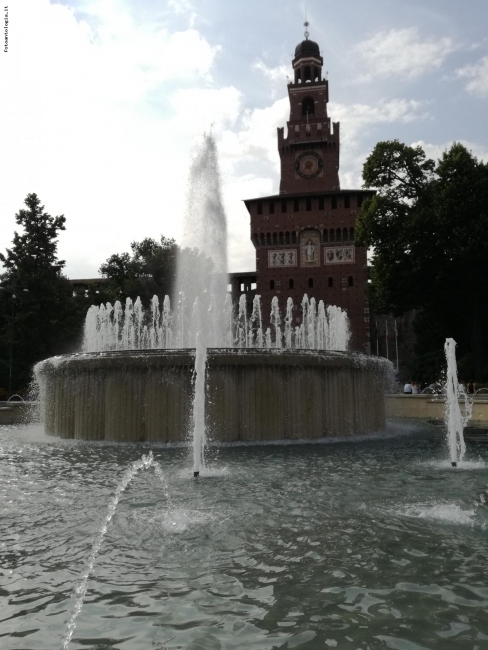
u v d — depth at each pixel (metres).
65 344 38.25
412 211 35.16
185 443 12.06
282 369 12.52
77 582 4.11
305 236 62.53
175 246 55.41
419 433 14.68
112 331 36.50
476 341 32.81
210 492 7.04
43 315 36.88
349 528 5.43
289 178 67.50
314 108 68.25
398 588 3.97
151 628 3.41
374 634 3.31
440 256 33.38
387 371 15.27
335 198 63.34
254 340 52.88
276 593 3.90
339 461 9.61
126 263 56.00
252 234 63.31
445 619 3.50
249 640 3.25
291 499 6.65
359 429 13.66
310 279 61.81
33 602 3.79
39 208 40.06
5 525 5.57
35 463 9.45
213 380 12.08
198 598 3.82
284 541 5.03
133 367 12.37
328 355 13.02
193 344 22.97
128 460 9.78
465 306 34.28
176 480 7.84
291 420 12.48
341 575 4.21
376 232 35.94
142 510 6.12
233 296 67.38
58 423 13.63
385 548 4.82
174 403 12.18
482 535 5.20
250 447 11.55
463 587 3.98
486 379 31.91
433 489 7.23
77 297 46.69
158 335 32.34
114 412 12.46
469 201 31.83
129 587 4.01
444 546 4.88
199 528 5.42
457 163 33.00
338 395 13.23
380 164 36.56
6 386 35.09
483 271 31.36
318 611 3.62
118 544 4.96
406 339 61.28
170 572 4.29
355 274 60.78
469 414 19.27
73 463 9.45
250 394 12.26
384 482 7.69
